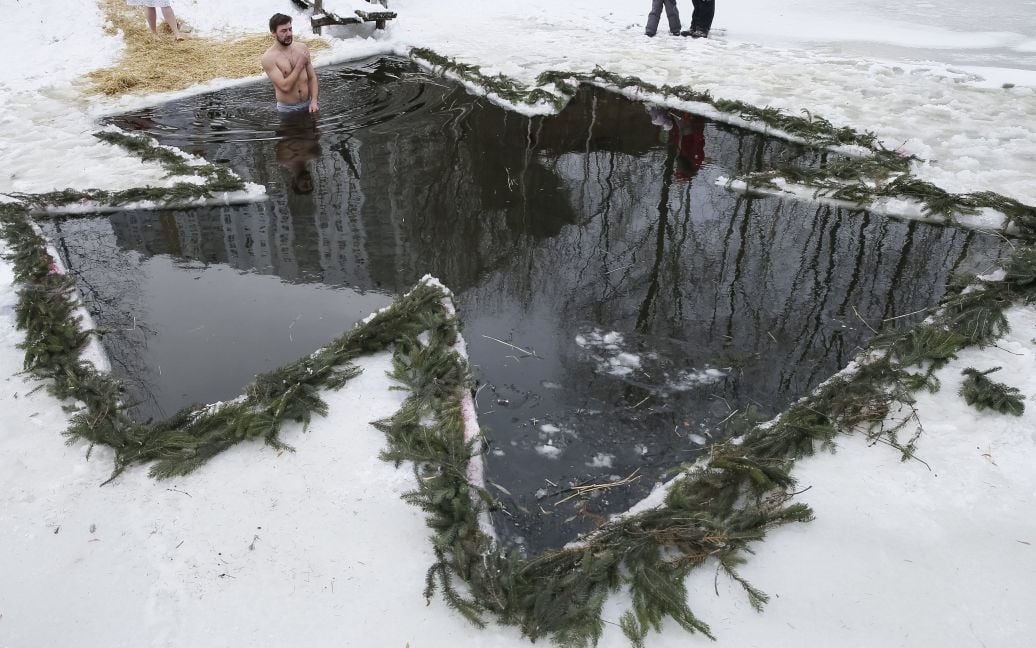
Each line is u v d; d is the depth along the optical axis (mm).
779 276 5441
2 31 11297
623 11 14172
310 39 11922
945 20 12891
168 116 8828
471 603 2758
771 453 3480
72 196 6469
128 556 3002
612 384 4344
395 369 4031
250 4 13359
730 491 3314
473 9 14508
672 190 6934
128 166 7332
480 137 8273
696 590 2838
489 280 5496
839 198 6445
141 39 11617
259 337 4801
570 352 4641
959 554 2951
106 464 3496
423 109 9172
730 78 9734
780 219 6305
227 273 5617
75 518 3188
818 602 2775
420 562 2973
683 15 13820
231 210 6637
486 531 3172
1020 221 5742
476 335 4820
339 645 2641
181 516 3191
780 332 4789
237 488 3338
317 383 3988
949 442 3535
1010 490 3244
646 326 4895
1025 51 10945
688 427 3996
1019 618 2689
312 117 8875
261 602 2805
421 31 12773
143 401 4188
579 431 3977
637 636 2639
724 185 6938
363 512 3203
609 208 6609
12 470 3445
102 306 5164
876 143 7375
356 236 6148
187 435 3584
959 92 8977
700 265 5629
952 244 5754
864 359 4215
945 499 3213
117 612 2775
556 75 9609
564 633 2652
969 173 6582
